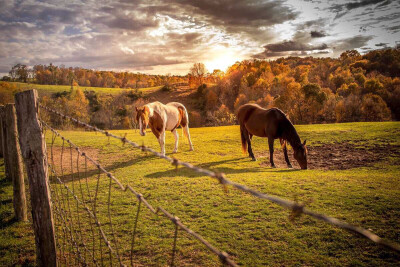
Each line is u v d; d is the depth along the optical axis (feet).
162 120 31.83
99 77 410.93
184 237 12.98
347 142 38.06
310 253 11.06
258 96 211.61
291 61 472.03
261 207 15.43
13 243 13.58
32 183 9.15
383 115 142.92
